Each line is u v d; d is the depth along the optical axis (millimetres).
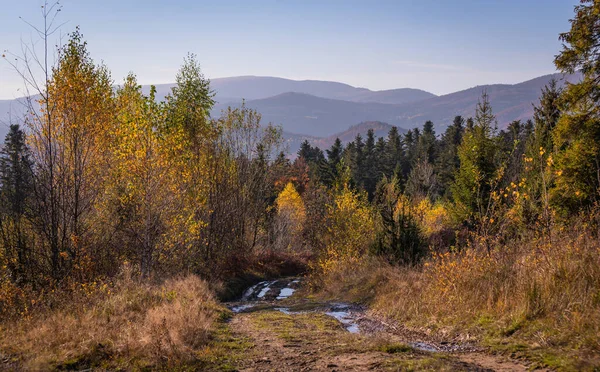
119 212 19000
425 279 13016
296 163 88062
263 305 17266
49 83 15906
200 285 18438
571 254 8836
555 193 15938
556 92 24281
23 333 8609
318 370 6391
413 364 6230
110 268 17969
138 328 8688
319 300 19094
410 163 91062
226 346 8492
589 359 5699
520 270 9555
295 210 51656
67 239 15734
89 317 9617
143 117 19375
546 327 7359
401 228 19203
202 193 25766
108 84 21234
